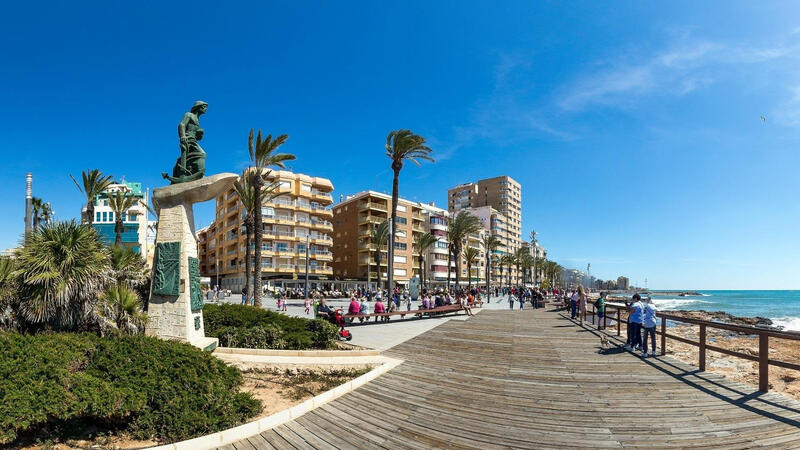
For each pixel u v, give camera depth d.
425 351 12.13
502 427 6.15
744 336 24.58
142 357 6.59
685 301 109.44
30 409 4.90
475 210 117.56
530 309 32.84
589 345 13.38
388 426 6.18
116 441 5.44
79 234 9.64
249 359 9.59
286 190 62.34
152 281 10.40
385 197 74.44
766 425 6.08
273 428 6.07
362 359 10.21
